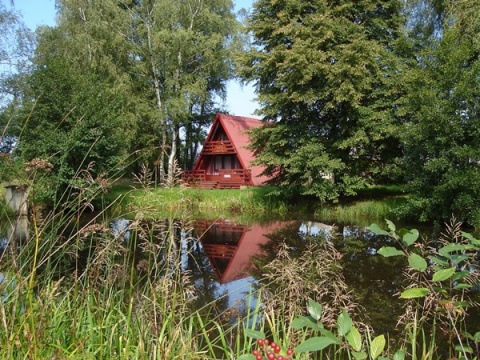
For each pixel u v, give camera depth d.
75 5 24.95
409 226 13.66
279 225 15.06
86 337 2.74
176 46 26.27
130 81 26.50
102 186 3.29
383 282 7.22
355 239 11.65
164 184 3.45
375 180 18.61
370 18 17.72
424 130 12.59
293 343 3.38
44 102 16.19
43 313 2.64
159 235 3.47
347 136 17.27
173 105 26.55
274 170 19.78
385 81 16.02
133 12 27.44
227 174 27.56
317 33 16.11
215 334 4.54
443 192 12.41
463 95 11.95
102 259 3.29
